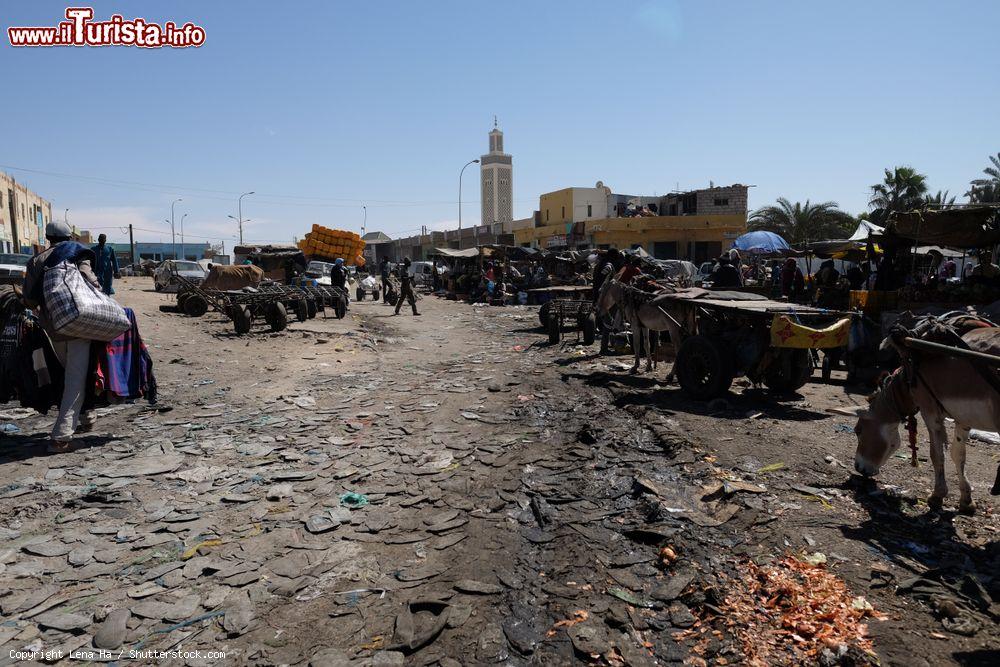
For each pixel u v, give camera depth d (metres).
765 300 8.40
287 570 3.84
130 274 49.16
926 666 2.82
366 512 4.75
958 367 3.98
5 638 3.15
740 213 43.50
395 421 7.40
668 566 3.82
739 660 2.93
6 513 4.60
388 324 18.91
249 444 6.43
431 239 68.88
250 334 14.88
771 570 3.67
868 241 12.41
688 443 5.97
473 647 3.08
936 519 4.33
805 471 5.26
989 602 3.26
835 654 2.92
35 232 53.81
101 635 3.16
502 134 146.75
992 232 10.12
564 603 3.45
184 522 4.56
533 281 27.33
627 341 12.07
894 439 4.71
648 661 2.95
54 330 5.65
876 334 9.12
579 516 4.59
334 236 39.25
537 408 7.87
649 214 45.66
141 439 6.54
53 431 5.96
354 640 3.14
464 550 4.10
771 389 8.28
